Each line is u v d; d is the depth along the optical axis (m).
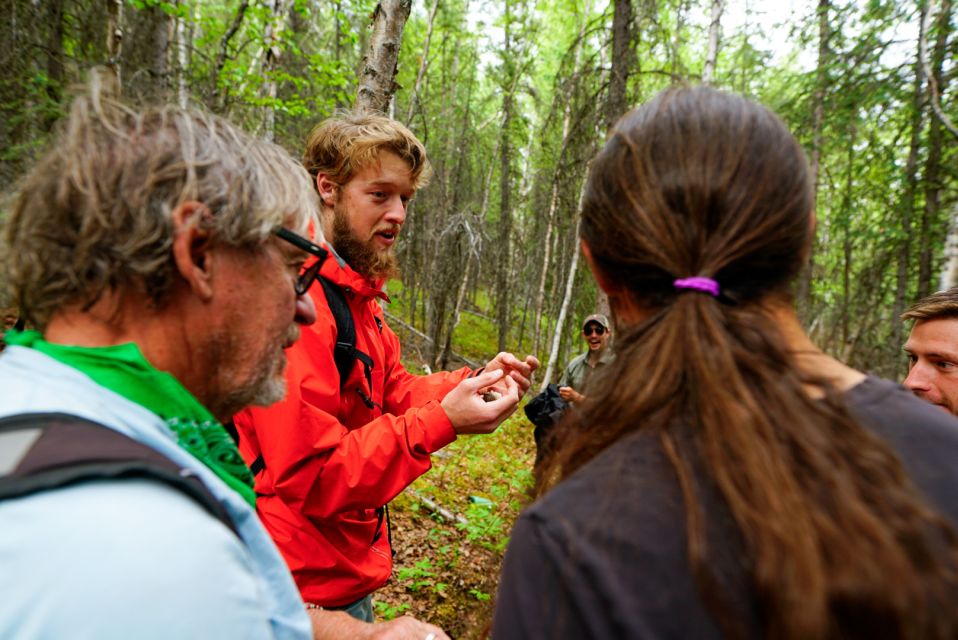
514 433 7.83
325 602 1.52
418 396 1.93
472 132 17.30
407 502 4.49
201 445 0.70
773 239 0.59
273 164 0.76
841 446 0.50
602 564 0.50
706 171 0.60
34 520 0.46
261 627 0.58
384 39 3.55
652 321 0.63
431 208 15.65
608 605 0.48
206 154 0.67
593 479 0.56
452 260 14.35
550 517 0.55
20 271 0.64
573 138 9.12
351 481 1.31
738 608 0.45
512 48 15.79
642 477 0.54
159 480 0.53
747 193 0.59
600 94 8.77
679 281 0.61
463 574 3.57
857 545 0.43
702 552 0.47
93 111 0.65
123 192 0.61
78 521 0.46
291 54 9.48
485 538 3.80
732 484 0.48
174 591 0.48
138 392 0.63
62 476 0.48
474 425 1.39
